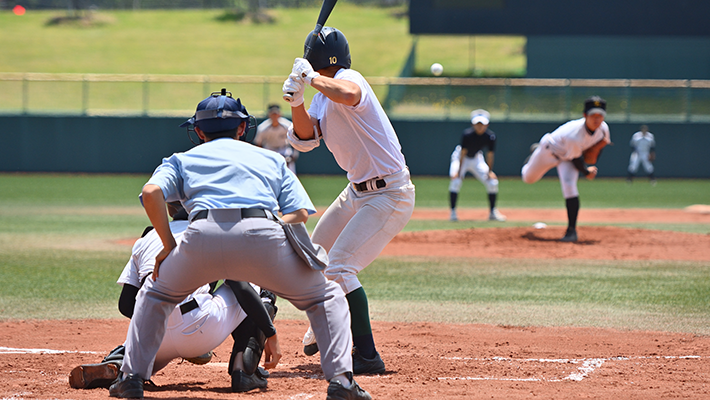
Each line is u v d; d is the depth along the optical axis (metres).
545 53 85.00
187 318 9.91
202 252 8.72
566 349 13.09
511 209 45.72
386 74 104.06
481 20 80.31
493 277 22.14
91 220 38.06
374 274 22.80
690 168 73.88
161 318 9.23
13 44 116.75
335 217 12.37
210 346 10.12
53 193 55.28
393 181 11.55
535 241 29.41
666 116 73.88
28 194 54.38
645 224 37.00
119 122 76.50
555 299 18.64
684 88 73.75
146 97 78.31
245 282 9.86
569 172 28.81
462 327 15.23
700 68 82.88
